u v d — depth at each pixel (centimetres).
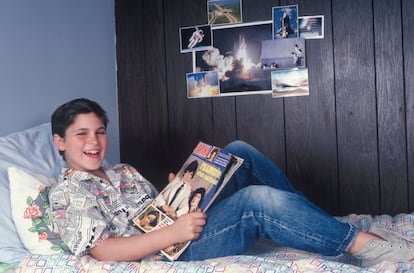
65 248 138
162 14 239
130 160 248
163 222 142
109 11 243
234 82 230
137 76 244
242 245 142
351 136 217
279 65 223
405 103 210
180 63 238
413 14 207
